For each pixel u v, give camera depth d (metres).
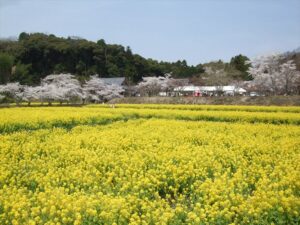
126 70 85.19
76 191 8.12
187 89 69.06
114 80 75.94
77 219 6.22
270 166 9.82
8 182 9.23
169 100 48.00
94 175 9.35
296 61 54.75
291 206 6.68
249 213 6.54
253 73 52.22
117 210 6.69
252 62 53.19
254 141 13.35
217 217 6.55
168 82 67.81
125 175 9.34
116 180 8.89
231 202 7.18
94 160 10.32
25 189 8.34
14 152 12.03
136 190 8.14
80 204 6.80
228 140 13.70
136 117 26.91
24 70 73.69
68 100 55.12
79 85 60.72
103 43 95.19
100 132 16.27
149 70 89.94
